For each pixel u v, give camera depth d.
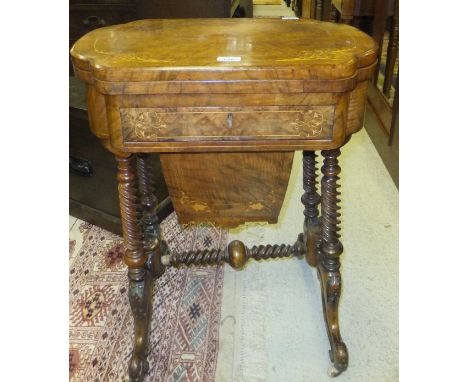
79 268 1.56
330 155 0.99
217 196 1.14
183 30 1.00
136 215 1.03
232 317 1.34
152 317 1.33
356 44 0.88
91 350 1.26
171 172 1.09
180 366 1.20
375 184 1.93
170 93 0.80
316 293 1.41
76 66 0.85
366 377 1.16
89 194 1.72
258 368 1.19
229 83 0.79
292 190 1.90
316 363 1.20
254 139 0.85
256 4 4.71
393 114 1.90
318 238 1.26
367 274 1.46
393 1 1.99
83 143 1.62
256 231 1.68
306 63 0.79
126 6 1.87
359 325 1.29
